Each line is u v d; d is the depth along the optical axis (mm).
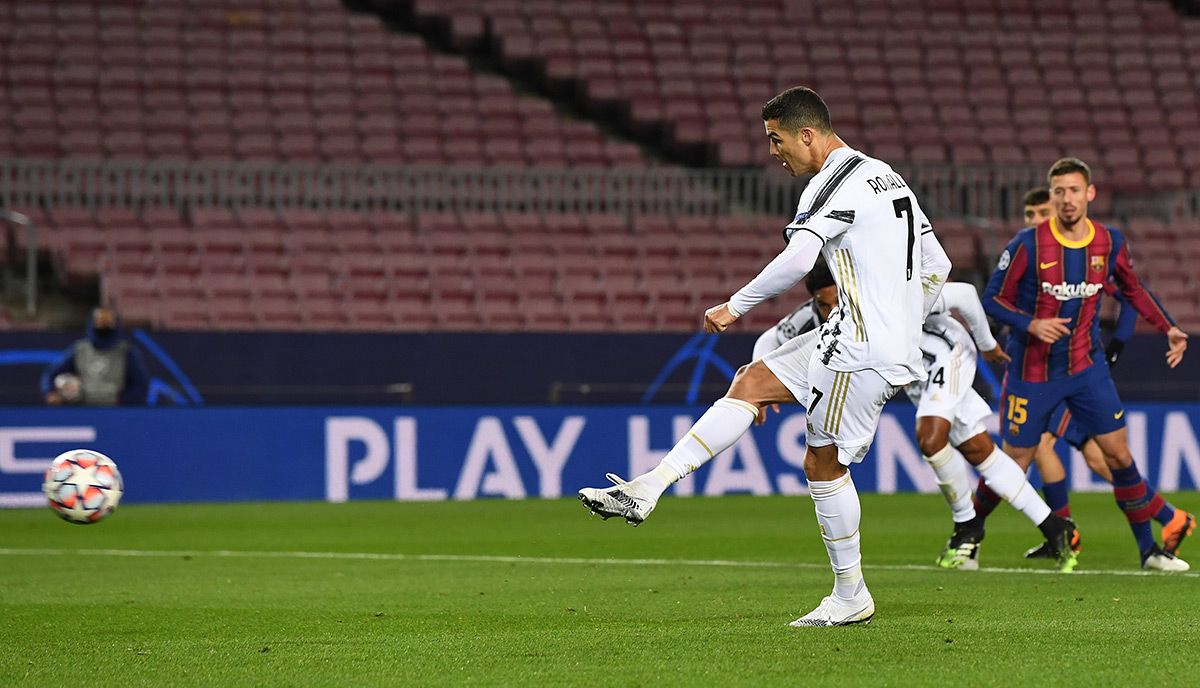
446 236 68875
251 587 27953
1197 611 23141
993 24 94000
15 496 49750
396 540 38625
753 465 54531
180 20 83438
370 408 52562
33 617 23719
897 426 54938
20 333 52969
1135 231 74812
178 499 51219
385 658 19172
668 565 31922
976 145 83875
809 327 28000
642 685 16984
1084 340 30484
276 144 76625
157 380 53562
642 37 88625
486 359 55688
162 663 19016
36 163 65625
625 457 54000
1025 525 41625
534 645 20078
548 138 81000
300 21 85375
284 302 63969
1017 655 18781
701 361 56906
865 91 86625
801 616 22812
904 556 33562
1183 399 58219
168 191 72812
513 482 53312
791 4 92562
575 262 68438
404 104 81125
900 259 19875
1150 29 95375
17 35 79750
